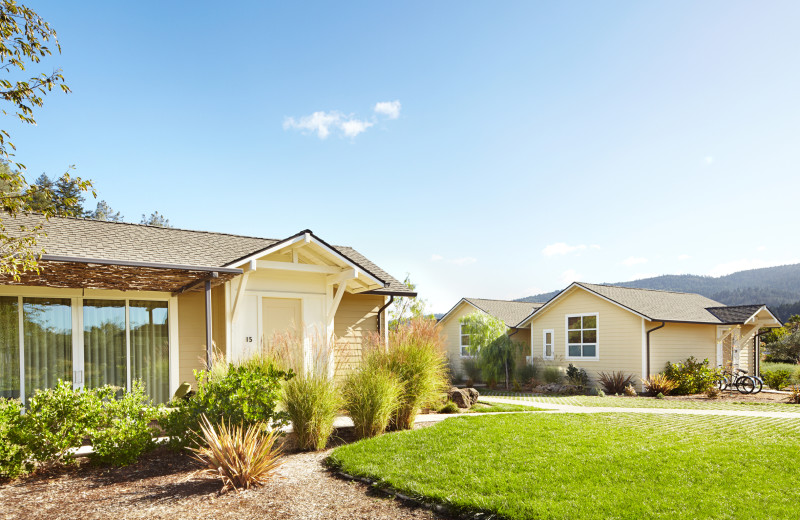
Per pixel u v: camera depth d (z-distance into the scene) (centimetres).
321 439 713
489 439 704
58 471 591
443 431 759
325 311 1140
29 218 939
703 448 655
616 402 1396
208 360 826
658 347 1900
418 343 907
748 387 1944
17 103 484
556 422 859
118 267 727
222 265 916
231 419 637
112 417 634
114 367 924
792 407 1268
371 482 540
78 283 846
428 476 536
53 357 866
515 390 1962
